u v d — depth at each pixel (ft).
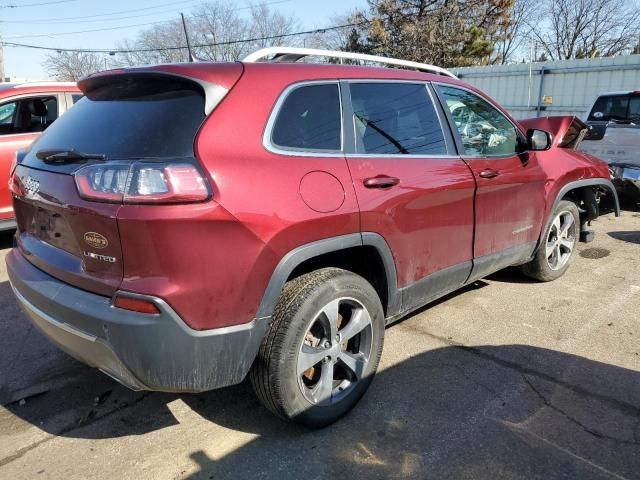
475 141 11.64
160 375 7.02
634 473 7.74
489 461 8.02
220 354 7.29
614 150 23.54
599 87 48.34
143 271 6.75
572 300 14.24
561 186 14.40
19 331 12.66
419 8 90.68
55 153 8.05
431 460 8.07
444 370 10.67
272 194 7.43
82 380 10.55
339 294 8.41
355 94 9.29
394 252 9.40
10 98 19.03
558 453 8.18
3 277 16.44
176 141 7.10
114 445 8.56
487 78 56.80
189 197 6.69
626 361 10.96
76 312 7.12
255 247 7.25
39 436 8.82
